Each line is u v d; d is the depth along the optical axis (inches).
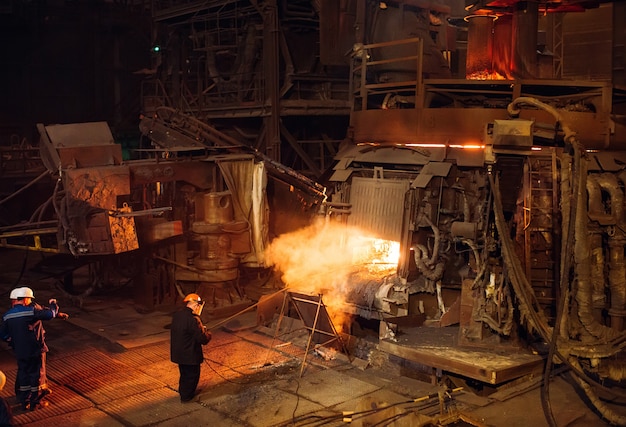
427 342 362.6
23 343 318.0
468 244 390.6
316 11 661.9
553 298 397.4
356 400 333.7
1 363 390.6
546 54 508.4
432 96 480.1
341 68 685.3
